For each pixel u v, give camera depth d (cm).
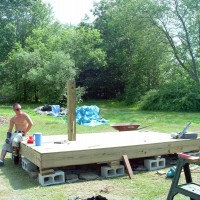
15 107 724
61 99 2958
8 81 3469
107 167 623
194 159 395
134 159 716
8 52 3628
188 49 2791
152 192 528
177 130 1288
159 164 692
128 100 3238
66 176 603
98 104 3275
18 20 3850
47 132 1227
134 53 3441
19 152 707
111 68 3772
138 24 2884
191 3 2673
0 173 646
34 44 3347
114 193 523
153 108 2558
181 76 2947
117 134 835
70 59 3108
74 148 615
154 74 3319
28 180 598
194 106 2431
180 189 404
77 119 1562
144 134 830
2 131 1220
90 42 3522
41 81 2955
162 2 2783
